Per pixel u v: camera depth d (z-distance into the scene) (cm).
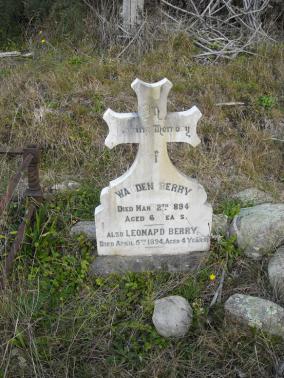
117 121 170
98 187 237
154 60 337
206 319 171
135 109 282
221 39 365
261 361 160
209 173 248
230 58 346
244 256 192
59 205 221
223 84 310
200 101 294
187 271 192
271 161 262
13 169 245
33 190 216
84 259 195
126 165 254
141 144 174
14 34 405
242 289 182
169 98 294
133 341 167
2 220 202
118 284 185
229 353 163
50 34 388
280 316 163
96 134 268
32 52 369
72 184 239
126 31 362
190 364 161
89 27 379
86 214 219
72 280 187
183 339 167
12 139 268
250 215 200
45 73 320
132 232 191
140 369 161
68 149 262
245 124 280
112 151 260
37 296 173
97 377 157
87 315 171
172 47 350
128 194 183
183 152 261
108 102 287
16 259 189
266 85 315
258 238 191
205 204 188
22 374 155
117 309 176
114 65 327
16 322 158
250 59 344
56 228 211
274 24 384
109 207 185
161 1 387
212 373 159
